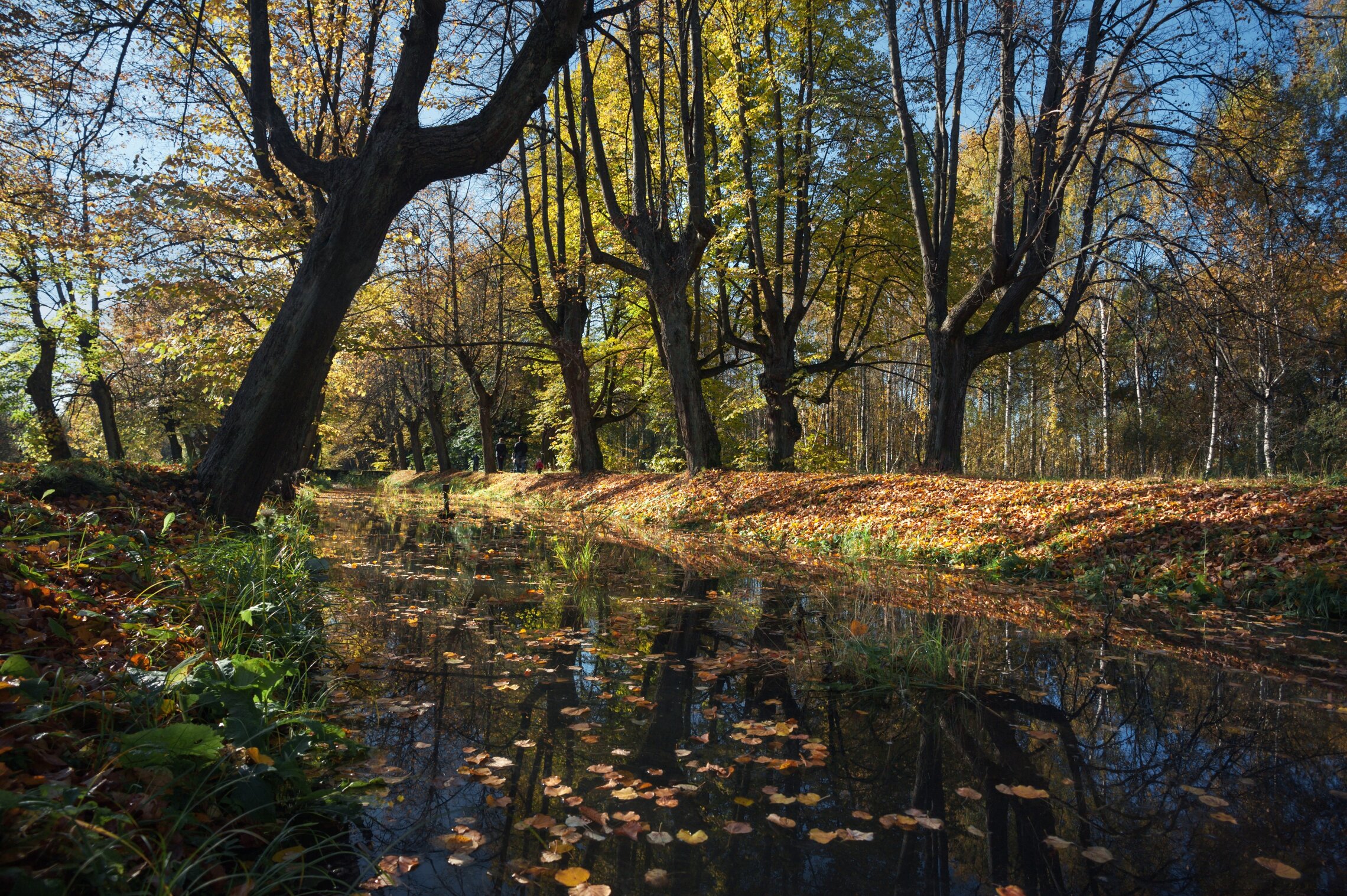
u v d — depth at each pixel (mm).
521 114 7066
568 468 26938
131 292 12859
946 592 6797
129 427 34000
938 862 2045
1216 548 7203
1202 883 1931
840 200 18516
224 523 6367
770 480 13922
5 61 8516
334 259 6832
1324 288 13500
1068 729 3166
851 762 2787
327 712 3209
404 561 8367
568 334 20844
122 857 1647
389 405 38438
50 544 4004
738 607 5957
